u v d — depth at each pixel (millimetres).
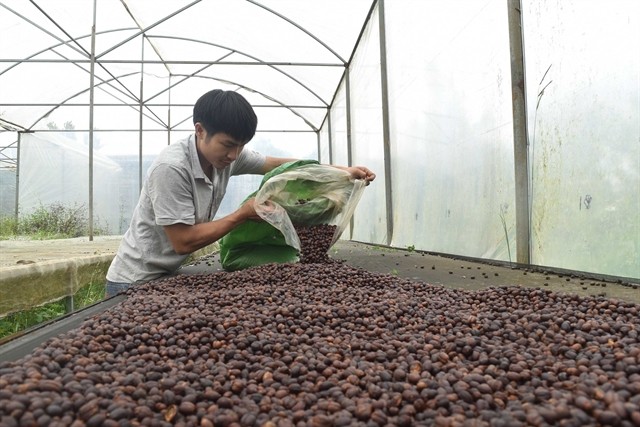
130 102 16000
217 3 10109
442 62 6324
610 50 3613
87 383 1527
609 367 1679
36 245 9766
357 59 11102
